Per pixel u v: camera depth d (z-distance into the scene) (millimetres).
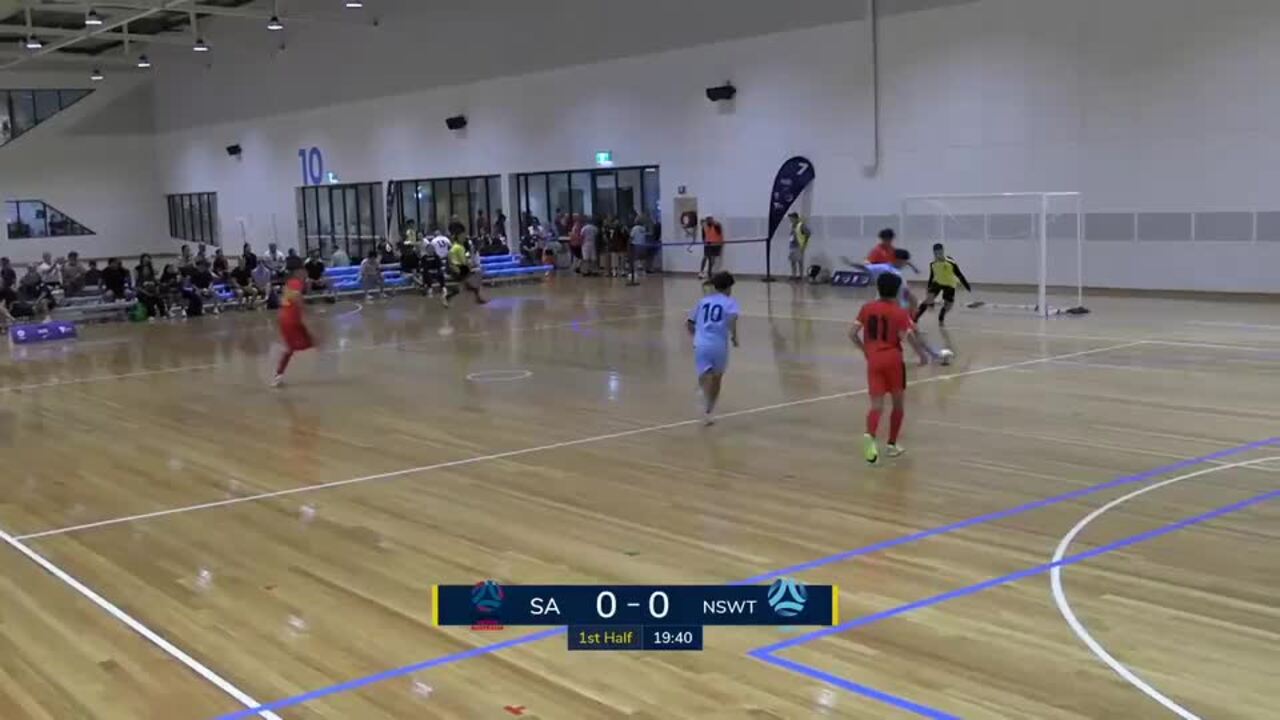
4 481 9266
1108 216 19250
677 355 14562
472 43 30766
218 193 41375
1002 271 20828
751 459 8898
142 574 6668
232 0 36375
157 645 5520
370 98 34188
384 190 34312
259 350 17078
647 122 26875
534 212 30500
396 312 21562
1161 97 18328
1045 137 19875
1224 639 5094
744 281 24562
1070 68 19375
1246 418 9609
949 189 21406
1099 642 5094
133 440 10719
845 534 6859
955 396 11039
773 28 23922
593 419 10734
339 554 6898
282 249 38562
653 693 4727
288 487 8641
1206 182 17984
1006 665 4871
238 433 10812
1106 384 11328
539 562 6574
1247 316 15711
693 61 25625
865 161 22656
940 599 5699
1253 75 17250
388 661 5188
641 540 6918
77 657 5410
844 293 21453
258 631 5648
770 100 24234
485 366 14320
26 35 34250
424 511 7793
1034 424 9695
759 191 24781
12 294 22406
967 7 20656
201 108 41406
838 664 4953
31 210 41938
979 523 6977
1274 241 17344
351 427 10844
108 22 30188
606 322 18531
